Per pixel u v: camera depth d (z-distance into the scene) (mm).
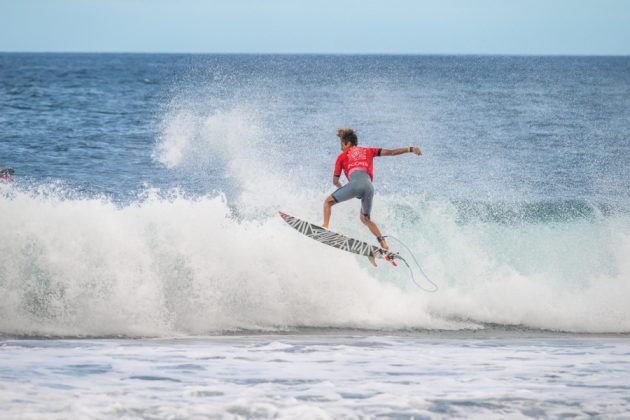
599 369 28656
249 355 30578
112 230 38250
